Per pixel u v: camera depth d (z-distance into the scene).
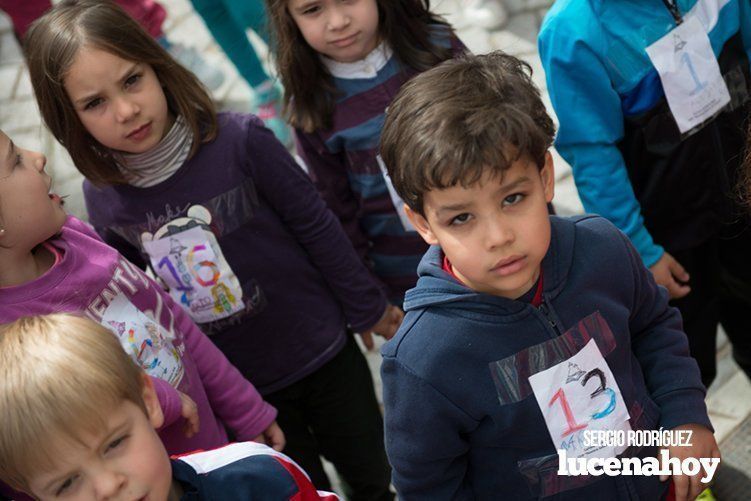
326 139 2.54
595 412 1.65
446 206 1.44
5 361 1.32
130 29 2.03
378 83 2.47
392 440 1.67
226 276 2.26
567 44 2.13
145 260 2.34
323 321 2.43
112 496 1.32
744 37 2.31
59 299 1.72
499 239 1.43
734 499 2.56
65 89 2.03
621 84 2.19
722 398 2.87
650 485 1.76
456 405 1.59
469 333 1.58
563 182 3.81
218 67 4.95
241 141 2.17
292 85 2.50
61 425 1.27
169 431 1.92
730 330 2.68
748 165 1.72
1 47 5.44
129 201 2.20
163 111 2.10
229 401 2.14
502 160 1.39
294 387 2.48
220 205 2.19
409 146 1.46
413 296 1.63
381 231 2.63
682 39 2.17
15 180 1.65
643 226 2.30
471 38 4.56
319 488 2.62
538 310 1.59
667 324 1.81
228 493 1.49
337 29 2.34
